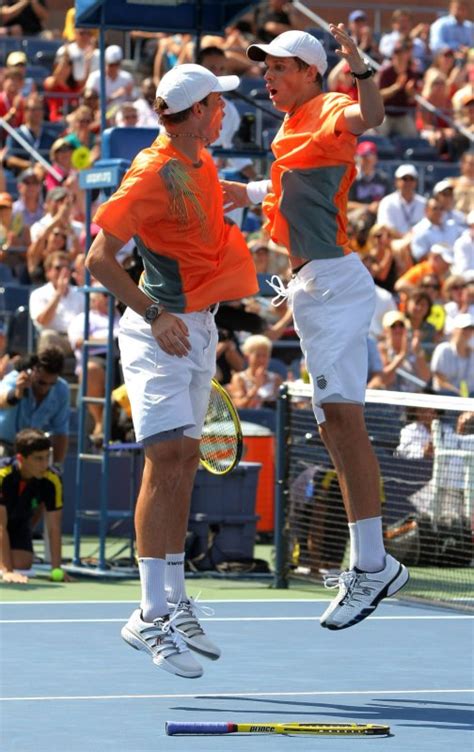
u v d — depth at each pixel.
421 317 48.16
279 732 17.14
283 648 24.38
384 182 56.78
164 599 19.47
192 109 19.47
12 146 56.22
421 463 35.53
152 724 17.70
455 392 46.00
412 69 63.53
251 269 20.23
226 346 44.44
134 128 34.88
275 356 47.25
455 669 22.41
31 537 34.50
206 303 19.75
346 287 19.86
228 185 21.52
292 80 19.80
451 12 70.19
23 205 50.53
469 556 34.72
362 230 51.81
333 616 20.00
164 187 19.31
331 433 20.05
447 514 34.94
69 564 36.03
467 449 34.91
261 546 42.38
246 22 65.12
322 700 19.59
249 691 20.23
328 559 34.78
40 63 63.94
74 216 50.03
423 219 53.00
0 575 33.53
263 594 32.56
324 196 19.66
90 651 23.64
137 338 19.72
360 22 67.38
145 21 36.34
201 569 36.03
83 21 35.84
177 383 19.52
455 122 63.22
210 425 24.77
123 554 37.88
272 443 42.81
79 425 35.91
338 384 19.75
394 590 19.92
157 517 19.44
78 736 16.94
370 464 19.91
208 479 35.91
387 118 63.16
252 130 36.22
